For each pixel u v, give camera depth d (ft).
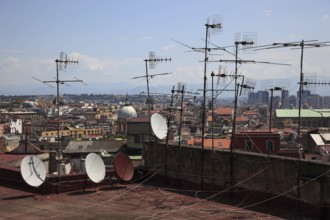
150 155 82.38
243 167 65.77
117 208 62.49
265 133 171.63
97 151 257.14
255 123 436.76
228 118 499.10
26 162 70.85
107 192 72.02
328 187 54.44
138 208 62.49
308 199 56.70
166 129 84.69
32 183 69.00
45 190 70.33
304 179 57.11
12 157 144.15
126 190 73.46
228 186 67.77
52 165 169.17
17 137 440.04
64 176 71.61
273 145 169.99
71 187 72.02
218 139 196.75
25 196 68.85
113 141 279.49
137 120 241.96
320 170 55.67
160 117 85.92
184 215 58.70
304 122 466.29
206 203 65.05
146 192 72.28
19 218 57.57
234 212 59.88
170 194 70.85
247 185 65.05
